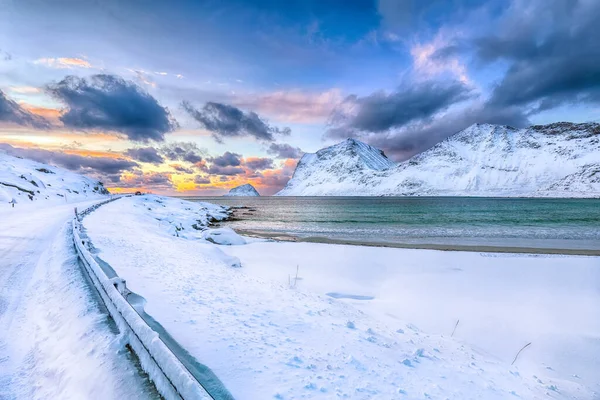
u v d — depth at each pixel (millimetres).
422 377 4551
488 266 17766
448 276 15750
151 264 10227
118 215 29188
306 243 25469
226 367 3979
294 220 51094
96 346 4465
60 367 4168
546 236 30219
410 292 13016
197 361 4062
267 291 8414
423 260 19281
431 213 64625
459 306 11156
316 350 4836
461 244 26156
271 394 3479
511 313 10516
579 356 7672
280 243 25578
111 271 8414
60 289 7281
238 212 73500
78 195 63344
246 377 3791
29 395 3680
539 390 5180
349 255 20641
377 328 6859
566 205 99438
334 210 79438
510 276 15727
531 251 22438
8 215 25750
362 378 4141
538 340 8516
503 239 28766
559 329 9273
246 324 5570
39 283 7938
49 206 38219
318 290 12773
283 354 4520
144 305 6051
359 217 55750
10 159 70000
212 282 8602
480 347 7938
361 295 12453
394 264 18297
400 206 100125
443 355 5879
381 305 10930
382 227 39531
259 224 44969
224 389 3492
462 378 4820
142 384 3502
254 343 4773
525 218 50188
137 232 19672
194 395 2553
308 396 3523
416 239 29297
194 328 5137
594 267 17156
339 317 7094
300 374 4000
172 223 35875
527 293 12977
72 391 3627
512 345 8273
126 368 3852
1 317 5859
